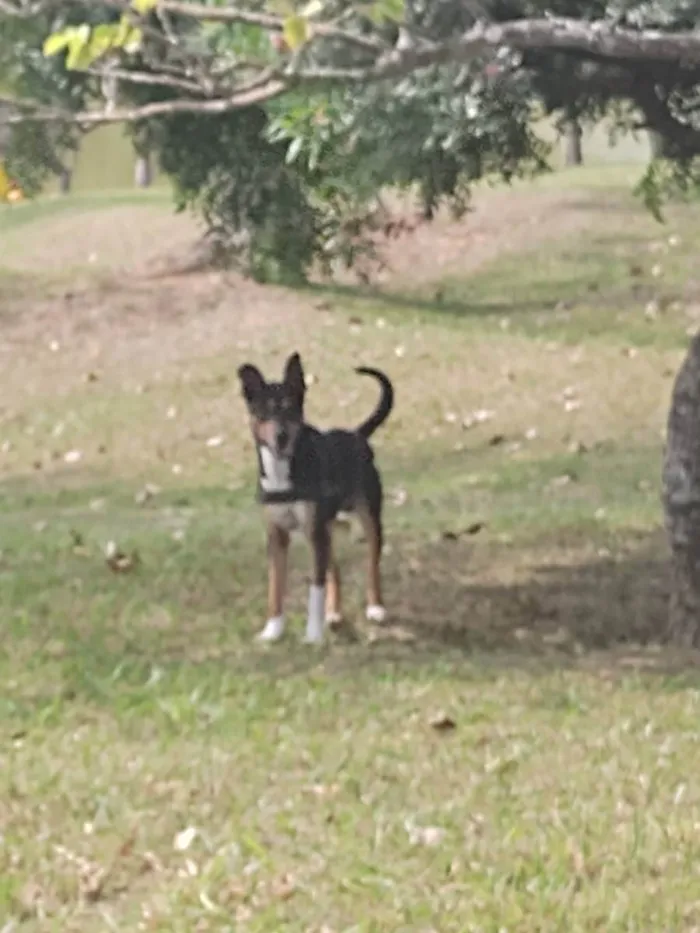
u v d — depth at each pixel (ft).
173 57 24.80
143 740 28.17
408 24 20.38
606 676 31.71
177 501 56.44
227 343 78.59
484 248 91.86
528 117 34.53
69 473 63.16
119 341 80.69
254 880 21.42
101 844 23.17
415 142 31.17
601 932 19.56
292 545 45.19
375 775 25.63
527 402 68.49
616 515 47.83
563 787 24.68
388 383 35.99
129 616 37.47
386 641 35.04
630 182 104.12
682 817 23.15
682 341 76.38
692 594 34.45
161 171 60.08
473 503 51.80
